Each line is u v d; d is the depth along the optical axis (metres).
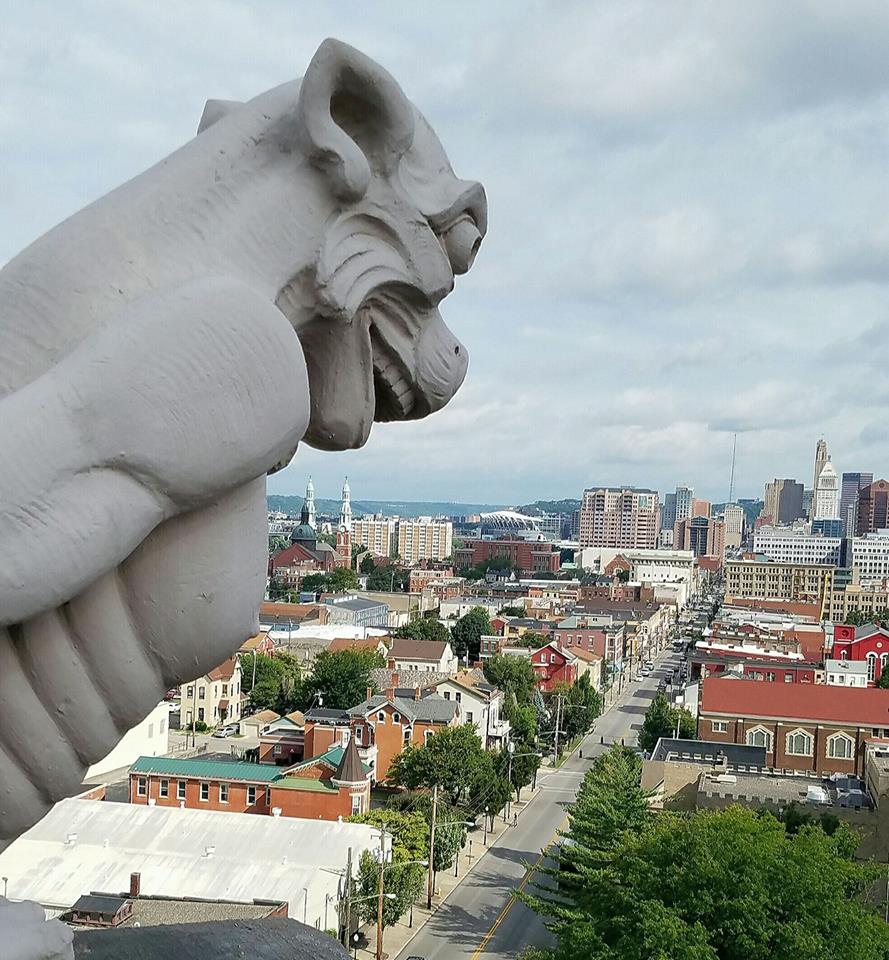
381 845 26.52
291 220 2.92
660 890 17.06
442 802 34.75
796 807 29.75
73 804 27.12
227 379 2.56
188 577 2.72
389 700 44.72
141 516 2.50
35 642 2.54
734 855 16.77
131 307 2.54
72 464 2.37
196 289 2.58
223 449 2.58
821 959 15.77
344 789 34.03
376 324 3.27
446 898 30.72
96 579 2.51
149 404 2.45
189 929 3.29
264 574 2.93
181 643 2.76
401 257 3.18
